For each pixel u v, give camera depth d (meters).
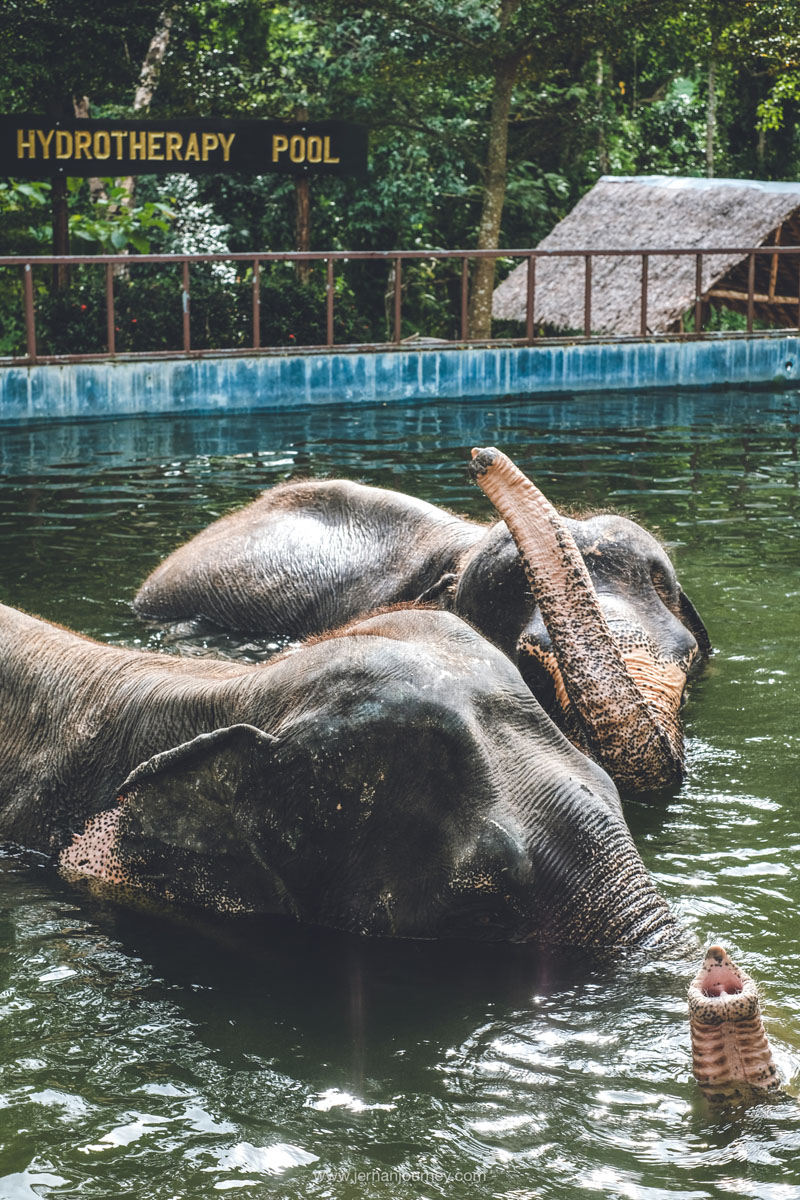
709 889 4.71
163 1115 3.54
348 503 8.31
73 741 5.22
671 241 21.73
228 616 8.16
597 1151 3.32
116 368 15.21
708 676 6.77
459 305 27.55
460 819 4.31
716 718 6.27
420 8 21.53
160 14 20.98
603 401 16.55
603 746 5.41
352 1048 3.82
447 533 7.71
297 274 20.72
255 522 8.52
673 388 17.78
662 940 4.27
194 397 15.59
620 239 22.47
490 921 4.35
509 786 4.37
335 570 8.04
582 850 4.33
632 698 5.42
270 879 4.58
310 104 23.11
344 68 22.64
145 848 4.80
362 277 25.97
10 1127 3.50
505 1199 3.18
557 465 12.29
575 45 22.23
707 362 18.03
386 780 4.34
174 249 21.75
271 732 4.53
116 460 12.55
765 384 18.28
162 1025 3.98
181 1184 3.27
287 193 24.08
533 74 23.17
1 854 5.19
